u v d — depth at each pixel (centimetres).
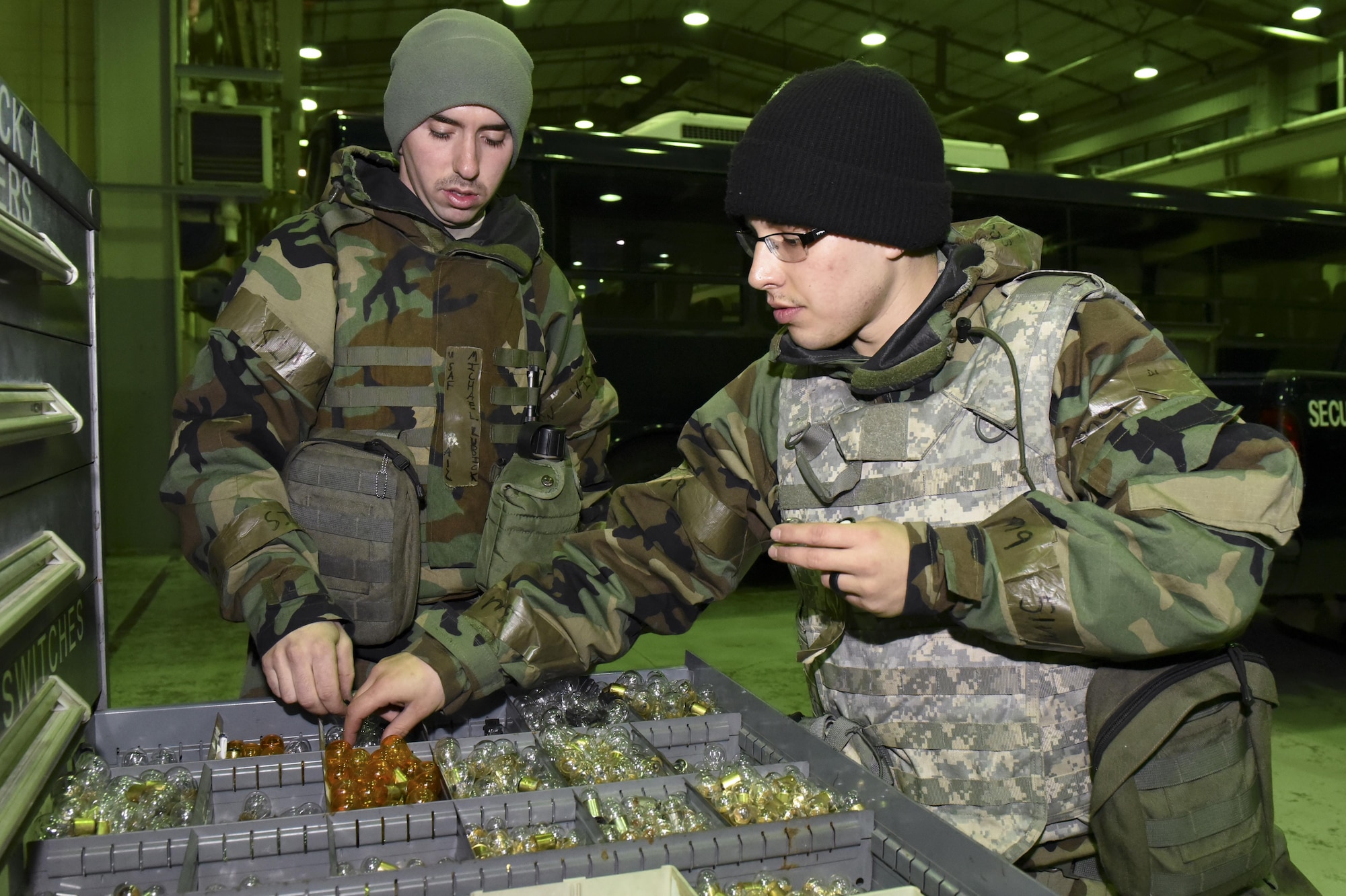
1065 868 98
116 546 638
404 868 73
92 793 88
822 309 89
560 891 66
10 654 83
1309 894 95
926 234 86
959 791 91
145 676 363
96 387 121
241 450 112
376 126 427
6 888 71
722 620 459
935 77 1423
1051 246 542
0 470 84
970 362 92
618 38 1431
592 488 151
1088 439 85
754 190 86
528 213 143
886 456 92
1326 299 589
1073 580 75
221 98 637
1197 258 568
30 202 95
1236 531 76
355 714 95
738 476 108
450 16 126
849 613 98
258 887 69
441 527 129
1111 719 85
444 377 128
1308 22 1288
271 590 101
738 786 92
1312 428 298
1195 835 84
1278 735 296
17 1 613
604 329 471
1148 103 1543
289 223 126
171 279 639
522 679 102
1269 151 1302
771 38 1468
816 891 78
